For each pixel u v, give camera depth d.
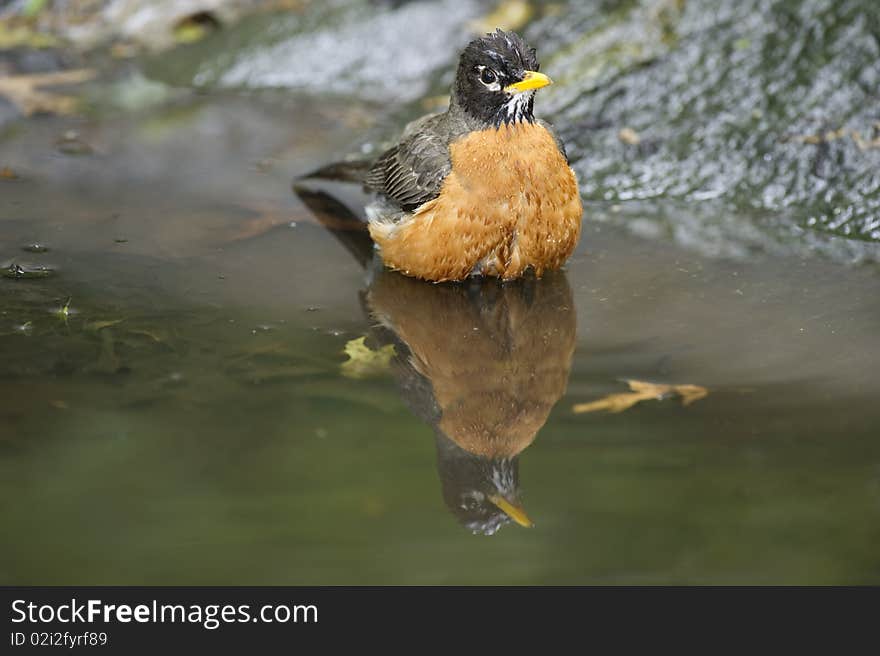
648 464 8.14
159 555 7.05
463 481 7.95
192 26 18.05
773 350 9.89
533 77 10.59
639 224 13.09
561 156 11.10
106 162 14.27
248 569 7.02
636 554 7.13
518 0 17.11
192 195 13.39
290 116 15.77
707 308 10.84
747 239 12.65
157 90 16.56
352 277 11.62
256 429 8.58
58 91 16.36
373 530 7.41
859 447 8.28
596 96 15.06
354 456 8.27
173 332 10.20
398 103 16.14
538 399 9.15
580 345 10.15
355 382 9.40
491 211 10.95
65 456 8.11
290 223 12.85
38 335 10.04
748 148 14.04
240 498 7.70
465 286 11.56
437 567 7.06
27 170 13.95
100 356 9.69
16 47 17.55
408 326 10.55
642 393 9.19
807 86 14.45
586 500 7.72
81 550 7.10
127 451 8.21
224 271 11.62
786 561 7.01
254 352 9.87
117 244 12.12
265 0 18.25
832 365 9.59
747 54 14.98
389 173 12.06
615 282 11.52
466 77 11.02
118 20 18.25
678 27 15.50
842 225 12.95
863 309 10.72
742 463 8.12
